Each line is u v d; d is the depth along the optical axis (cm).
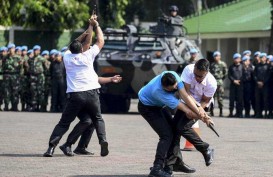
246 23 10738
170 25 6925
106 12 9838
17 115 6272
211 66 6775
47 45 9706
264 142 4403
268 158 3681
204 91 3153
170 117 3078
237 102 6769
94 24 3662
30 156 3619
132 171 3198
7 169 3192
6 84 6912
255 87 6725
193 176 3103
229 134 4888
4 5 8788
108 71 6581
